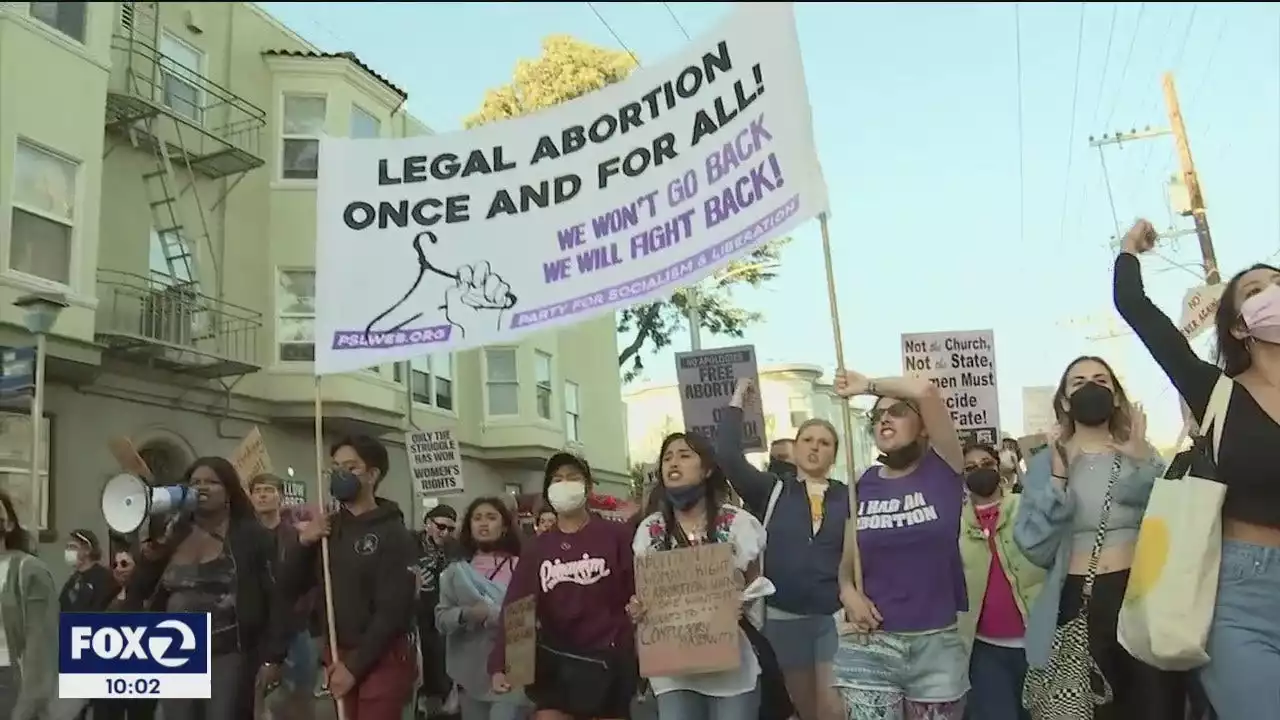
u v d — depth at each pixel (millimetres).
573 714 5422
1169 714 4438
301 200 20203
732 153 4891
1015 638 6078
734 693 4945
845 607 4859
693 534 5191
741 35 4875
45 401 14570
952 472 4848
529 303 5430
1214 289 8789
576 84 23641
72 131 15094
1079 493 4691
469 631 7797
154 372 16703
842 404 4758
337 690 5324
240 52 19938
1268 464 3789
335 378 19703
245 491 6184
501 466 26859
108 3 15938
